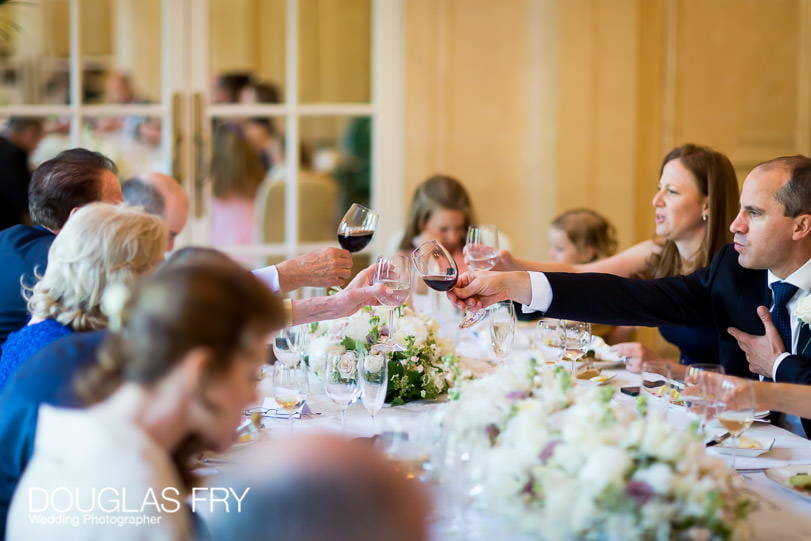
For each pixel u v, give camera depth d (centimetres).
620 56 463
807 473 164
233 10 584
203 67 473
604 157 470
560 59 462
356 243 261
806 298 218
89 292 166
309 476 72
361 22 489
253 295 108
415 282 330
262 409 217
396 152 482
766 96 476
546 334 236
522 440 129
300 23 486
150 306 105
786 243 227
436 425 142
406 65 467
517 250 477
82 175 253
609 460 120
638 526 118
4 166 432
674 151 306
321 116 488
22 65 473
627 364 273
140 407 108
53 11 471
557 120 465
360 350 209
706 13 468
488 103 469
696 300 255
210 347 104
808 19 470
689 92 473
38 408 137
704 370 168
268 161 533
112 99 539
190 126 477
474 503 135
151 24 564
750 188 230
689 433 135
